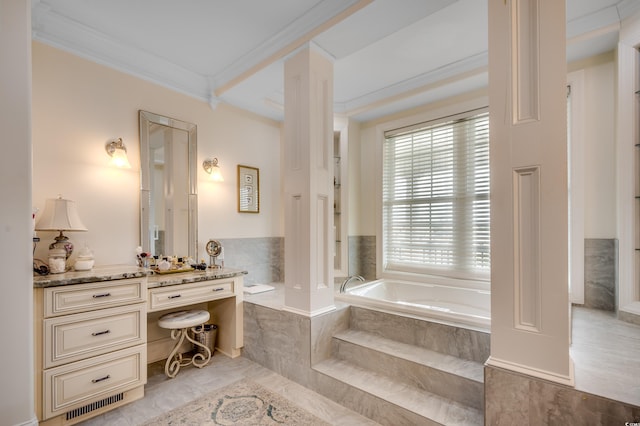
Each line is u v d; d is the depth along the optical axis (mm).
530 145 1364
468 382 1675
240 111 3377
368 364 2096
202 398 2039
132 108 2545
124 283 1971
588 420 1212
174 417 1837
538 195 1347
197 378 2309
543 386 1296
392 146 3674
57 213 2004
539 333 1330
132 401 2006
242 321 2697
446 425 1522
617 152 2152
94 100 2334
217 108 3154
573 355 1581
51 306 1693
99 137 2355
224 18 2164
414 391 1827
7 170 1465
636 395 1194
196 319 2357
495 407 1398
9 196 1470
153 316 2619
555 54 1328
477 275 3023
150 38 2391
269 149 3688
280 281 3703
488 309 2852
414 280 3416
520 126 1390
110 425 1765
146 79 2631
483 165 3000
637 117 2057
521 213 1391
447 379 1748
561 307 1291
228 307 2734
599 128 2371
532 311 1356
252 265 3443
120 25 2227
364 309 2410
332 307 2389
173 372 2373
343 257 3627
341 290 2908
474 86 2896
